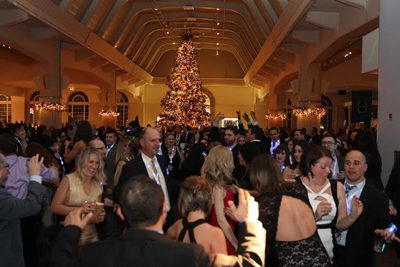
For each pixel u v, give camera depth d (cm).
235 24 2766
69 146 658
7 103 3105
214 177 332
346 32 1216
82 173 379
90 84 2698
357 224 366
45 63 1764
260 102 3406
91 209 223
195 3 2344
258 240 199
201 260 177
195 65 2422
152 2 2266
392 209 454
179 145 1241
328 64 2009
